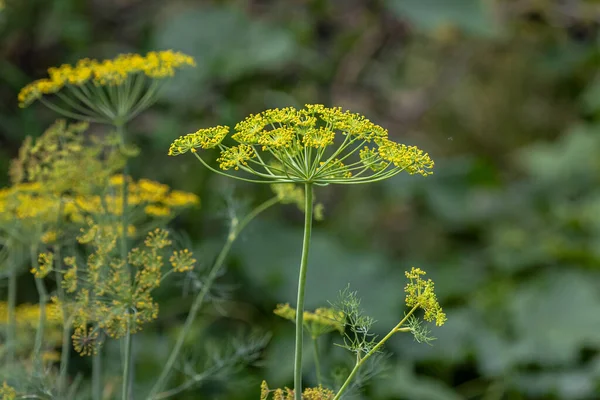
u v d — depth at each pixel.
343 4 5.77
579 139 6.91
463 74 6.75
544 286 4.88
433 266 5.52
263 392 1.59
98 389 2.02
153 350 3.21
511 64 6.94
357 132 1.37
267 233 4.64
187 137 1.38
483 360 4.29
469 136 7.26
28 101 2.05
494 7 5.89
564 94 7.39
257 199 4.81
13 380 2.05
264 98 5.20
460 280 5.34
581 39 6.70
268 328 4.15
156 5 5.52
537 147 7.05
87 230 1.85
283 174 1.49
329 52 5.66
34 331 2.39
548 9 6.17
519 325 4.64
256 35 5.01
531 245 5.95
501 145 7.40
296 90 5.38
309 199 1.39
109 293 1.70
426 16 5.25
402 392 3.74
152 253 1.70
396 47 5.96
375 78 5.85
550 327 4.62
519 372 4.31
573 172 6.71
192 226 4.37
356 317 1.51
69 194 2.09
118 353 2.68
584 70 7.19
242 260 4.29
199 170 4.48
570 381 4.19
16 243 2.24
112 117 2.10
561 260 5.64
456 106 7.15
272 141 1.35
